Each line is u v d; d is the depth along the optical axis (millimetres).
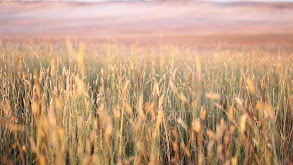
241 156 2029
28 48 4488
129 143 2146
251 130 2064
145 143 1962
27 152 1884
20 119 2166
